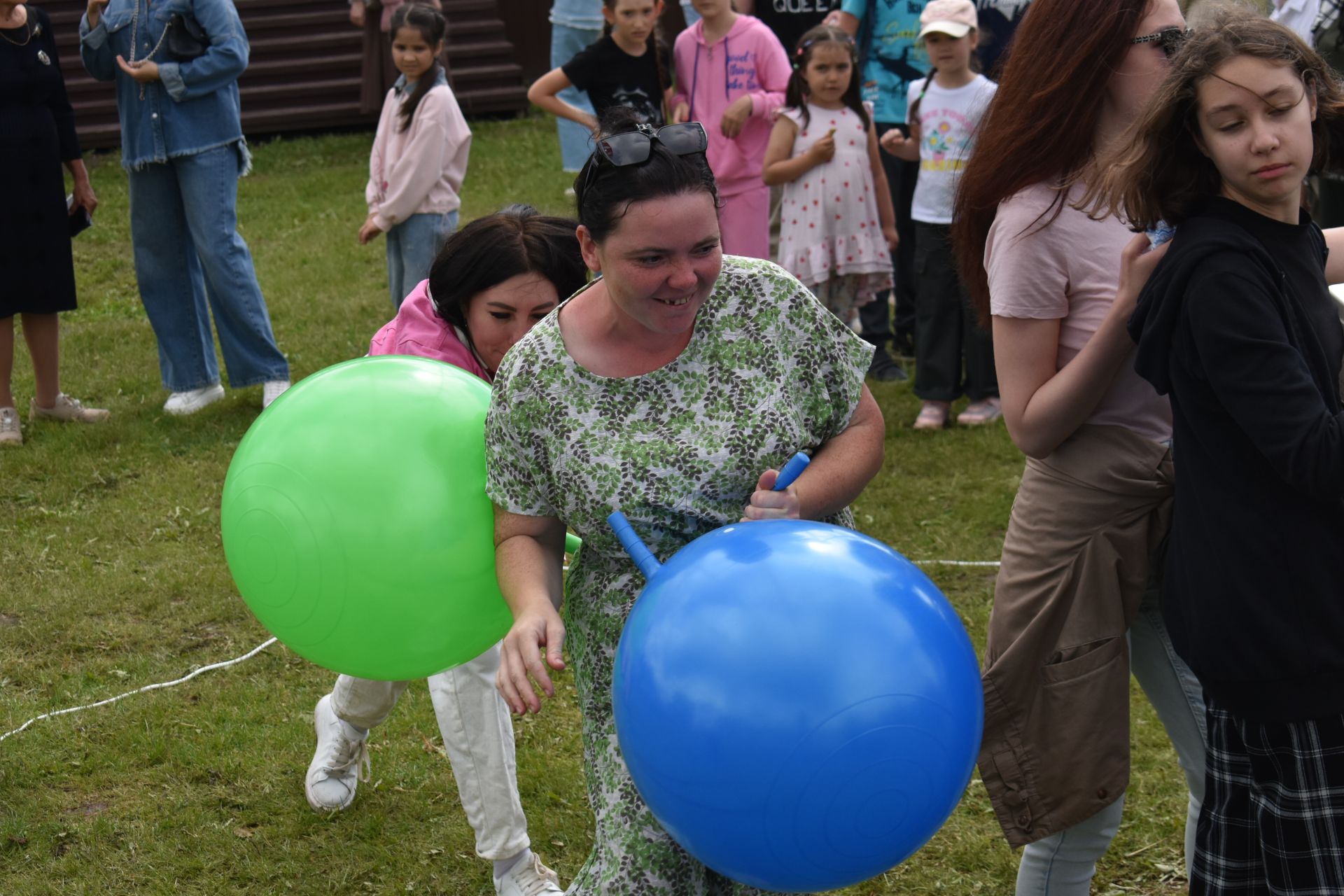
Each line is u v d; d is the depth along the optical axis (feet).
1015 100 8.29
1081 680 8.41
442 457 7.85
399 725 13.53
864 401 7.84
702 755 6.11
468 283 9.49
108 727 13.55
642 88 24.13
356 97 45.19
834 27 21.90
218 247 21.76
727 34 22.89
